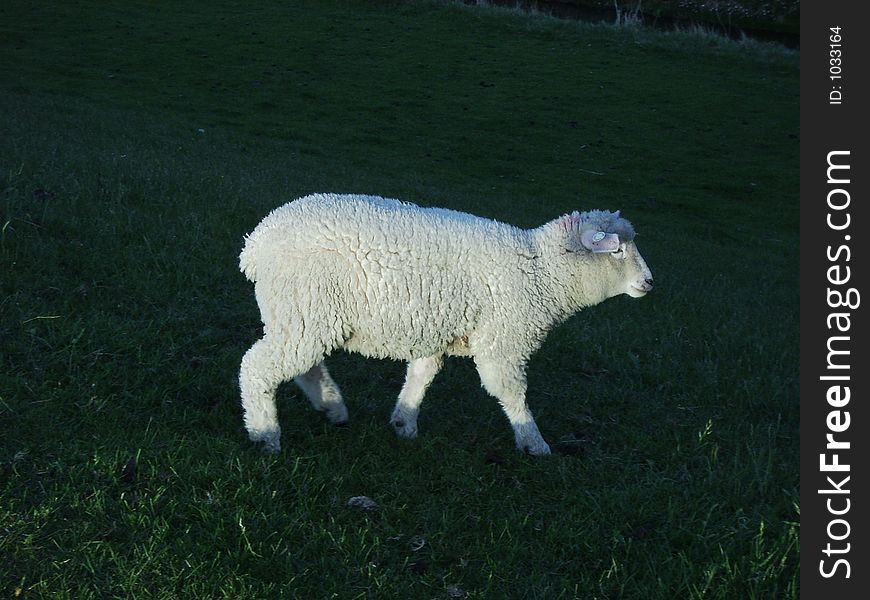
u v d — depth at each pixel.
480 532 2.97
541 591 2.77
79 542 2.66
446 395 3.71
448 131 11.27
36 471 2.84
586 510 3.12
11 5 14.67
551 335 4.32
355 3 16.66
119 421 3.13
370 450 3.26
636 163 10.77
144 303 3.83
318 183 7.36
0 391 3.11
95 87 11.09
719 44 15.55
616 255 3.39
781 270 7.41
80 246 4.04
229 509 2.84
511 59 14.31
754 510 3.15
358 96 12.20
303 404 3.45
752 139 11.88
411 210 3.24
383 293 3.13
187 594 2.60
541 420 3.65
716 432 3.69
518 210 7.99
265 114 11.09
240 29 14.69
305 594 2.67
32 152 5.18
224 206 4.98
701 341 4.68
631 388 4.02
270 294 3.09
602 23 16.39
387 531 2.90
